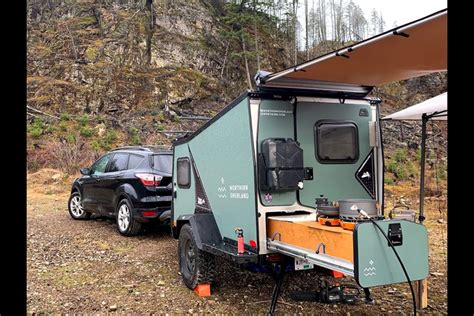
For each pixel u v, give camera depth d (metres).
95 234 7.50
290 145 3.78
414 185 14.77
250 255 3.71
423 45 2.98
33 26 27.09
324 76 3.79
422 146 4.55
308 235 3.22
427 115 4.45
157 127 21.81
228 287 4.71
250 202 3.83
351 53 3.14
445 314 3.97
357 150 4.25
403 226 2.74
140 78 24.81
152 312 4.04
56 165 16.55
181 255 4.86
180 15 29.45
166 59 26.64
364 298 4.39
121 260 5.88
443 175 15.73
